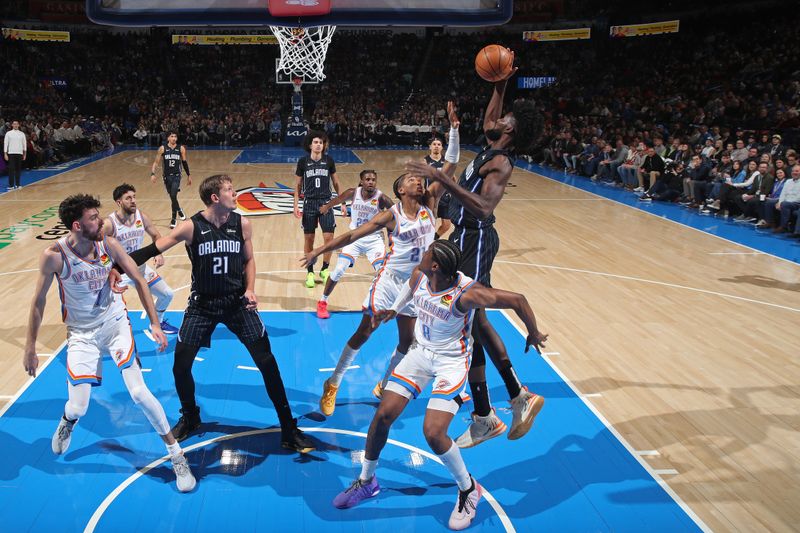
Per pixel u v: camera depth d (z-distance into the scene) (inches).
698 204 555.5
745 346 263.3
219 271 176.6
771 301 319.0
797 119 674.8
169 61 1294.3
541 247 422.9
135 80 1261.1
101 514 154.5
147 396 160.9
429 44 1316.4
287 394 218.8
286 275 353.1
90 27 1277.1
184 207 542.9
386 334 271.4
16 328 267.9
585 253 407.8
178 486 164.1
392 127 1151.0
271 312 295.4
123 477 169.8
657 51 1127.0
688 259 394.9
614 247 423.5
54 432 190.1
